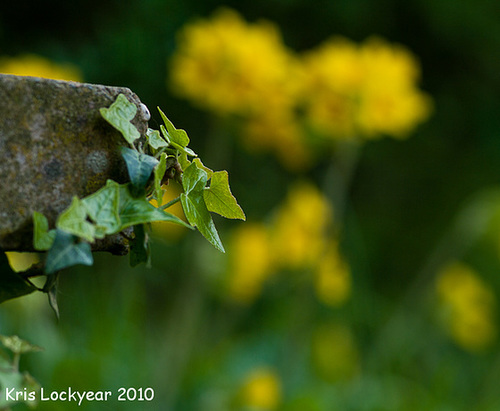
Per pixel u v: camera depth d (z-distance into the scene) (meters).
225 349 4.97
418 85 8.04
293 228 4.68
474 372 6.27
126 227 1.75
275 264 4.81
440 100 8.12
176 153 1.78
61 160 1.74
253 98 3.97
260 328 5.35
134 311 4.43
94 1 5.98
